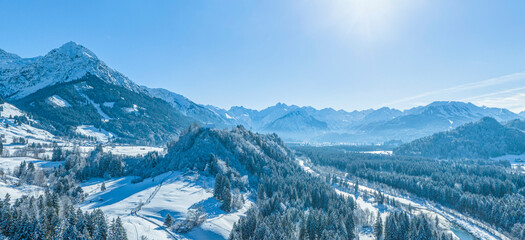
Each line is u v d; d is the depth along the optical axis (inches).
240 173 7677.2
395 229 5036.9
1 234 3462.1
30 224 3553.2
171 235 4072.3
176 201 5364.2
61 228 3528.5
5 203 4163.4
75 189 6171.3
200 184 6437.0
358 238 5123.0
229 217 4980.3
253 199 6338.6
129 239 3683.6
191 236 4173.2
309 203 6368.1
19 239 3425.2
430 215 7283.5
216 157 7682.1
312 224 4763.8
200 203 5369.1
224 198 5290.4
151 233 3966.5
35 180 6653.5
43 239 3494.1
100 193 6535.4
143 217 4630.9
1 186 5708.7
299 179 7416.3
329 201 6220.5
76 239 3378.4
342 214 5477.4
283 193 6387.8
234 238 4028.1
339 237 4306.1
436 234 4948.3
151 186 6550.2
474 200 7637.8
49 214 3978.8
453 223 6865.2
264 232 3964.1
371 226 5974.4
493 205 7140.8
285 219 4675.2
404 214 5600.4
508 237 6117.1
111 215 4687.5
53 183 6638.8
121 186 7032.5
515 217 6643.7
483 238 5994.1
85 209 5172.2
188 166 7534.5
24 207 4101.9
